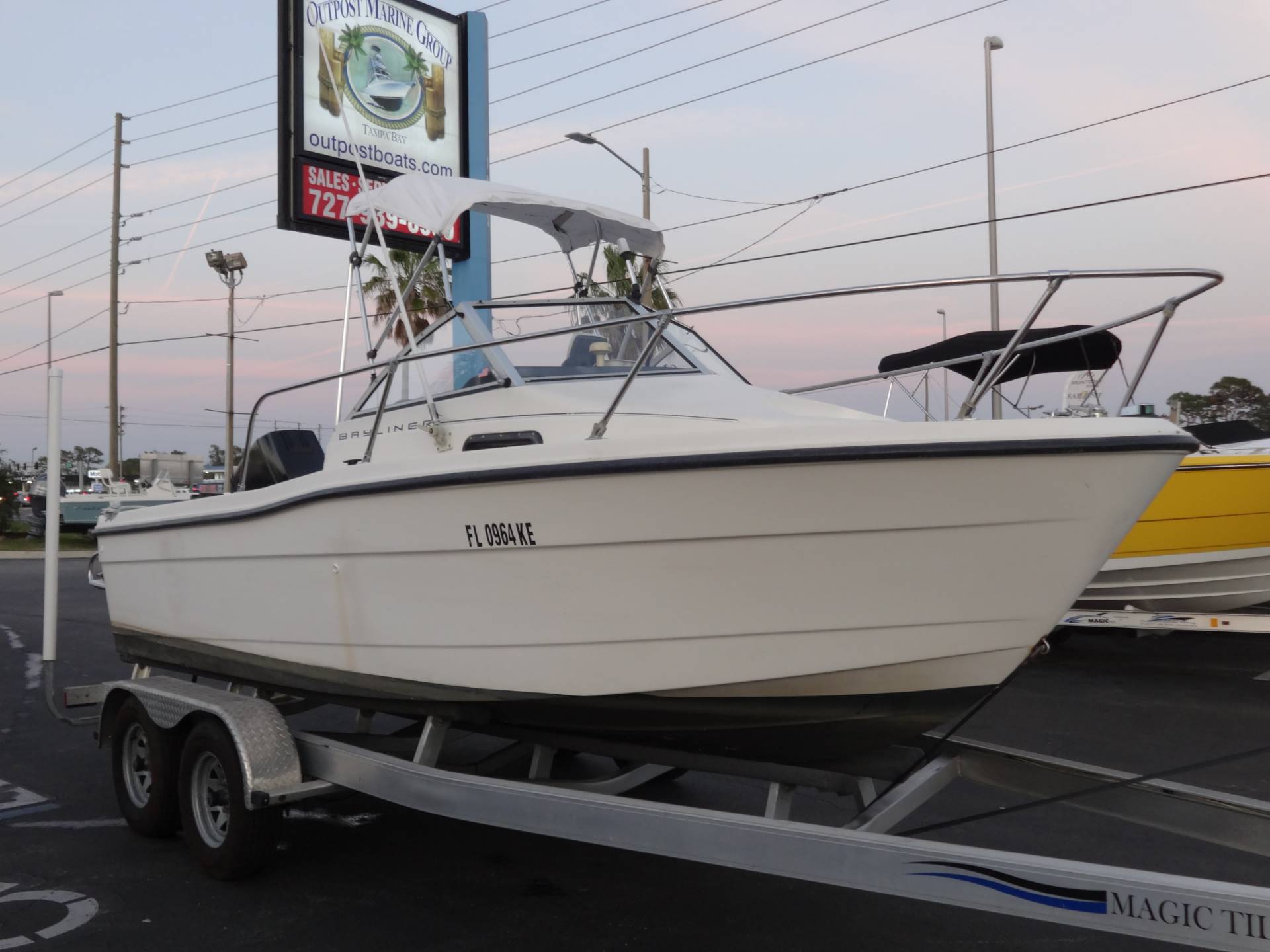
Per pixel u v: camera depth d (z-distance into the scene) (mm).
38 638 10562
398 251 14258
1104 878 2385
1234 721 6355
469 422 4078
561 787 3762
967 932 3486
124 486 26750
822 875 2732
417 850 4336
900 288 3221
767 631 3152
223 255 32219
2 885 3949
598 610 3287
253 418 5375
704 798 4953
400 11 12469
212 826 4074
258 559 4289
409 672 3785
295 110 11555
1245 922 2215
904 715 3322
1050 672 8094
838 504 2938
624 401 3871
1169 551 8031
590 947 3379
